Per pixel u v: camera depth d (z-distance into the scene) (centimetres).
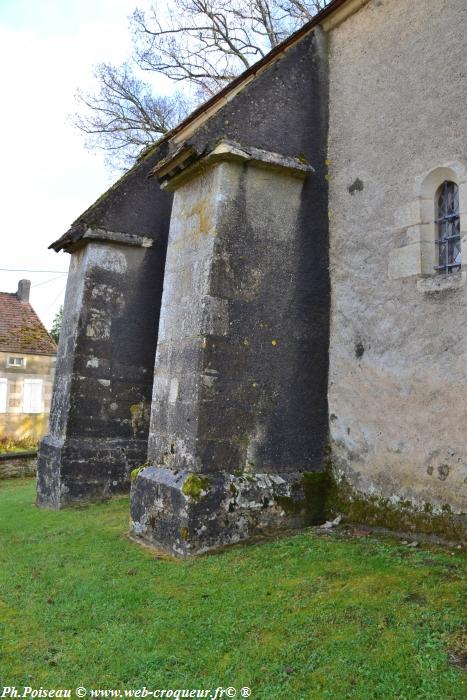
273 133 581
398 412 511
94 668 330
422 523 479
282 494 545
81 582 457
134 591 427
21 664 341
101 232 823
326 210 610
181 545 496
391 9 562
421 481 485
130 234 850
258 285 560
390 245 534
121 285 848
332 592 379
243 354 545
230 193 553
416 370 498
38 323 2273
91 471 805
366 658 301
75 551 545
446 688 270
